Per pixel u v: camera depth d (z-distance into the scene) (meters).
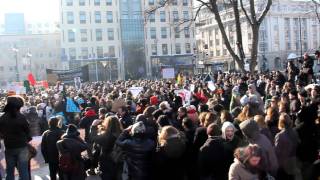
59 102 16.73
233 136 6.49
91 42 84.50
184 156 6.91
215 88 18.83
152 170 6.82
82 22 84.19
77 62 83.50
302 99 10.32
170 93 17.00
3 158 10.73
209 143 6.45
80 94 19.14
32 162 12.09
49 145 8.93
